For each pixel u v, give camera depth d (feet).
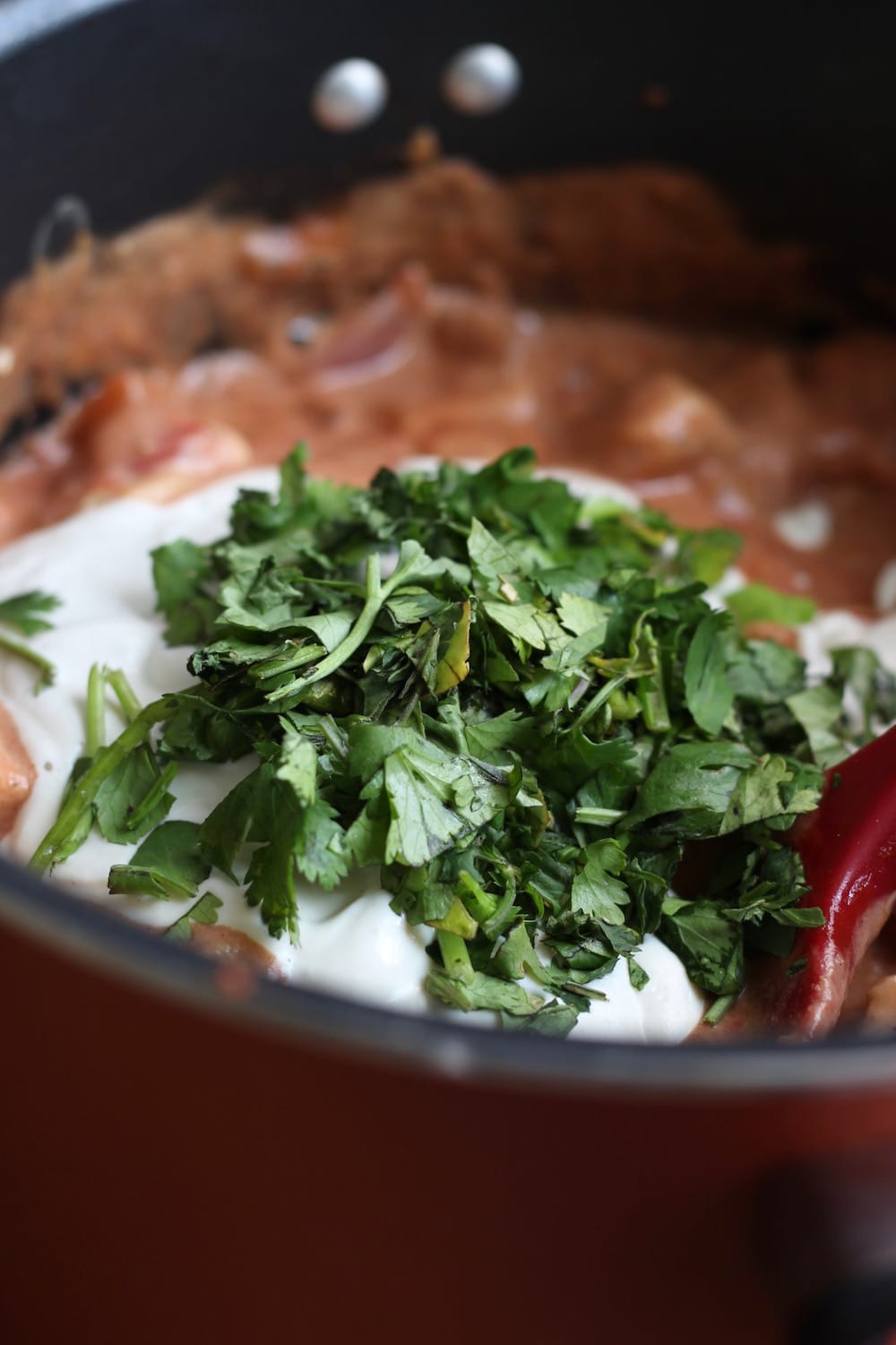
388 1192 0.75
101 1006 0.72
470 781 0.86
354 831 0.85
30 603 0.97
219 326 1.25
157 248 1.20
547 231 1.27
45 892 0.68
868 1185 0.72
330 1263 0.81
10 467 1.19
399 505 0.96
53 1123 0.83
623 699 0.90
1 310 1.15
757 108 1.20
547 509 0.97
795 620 1.02
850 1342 0.70
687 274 1.28
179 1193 0.81
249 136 1.19
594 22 1.17
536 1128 0.70
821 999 0.90
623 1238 0.76
